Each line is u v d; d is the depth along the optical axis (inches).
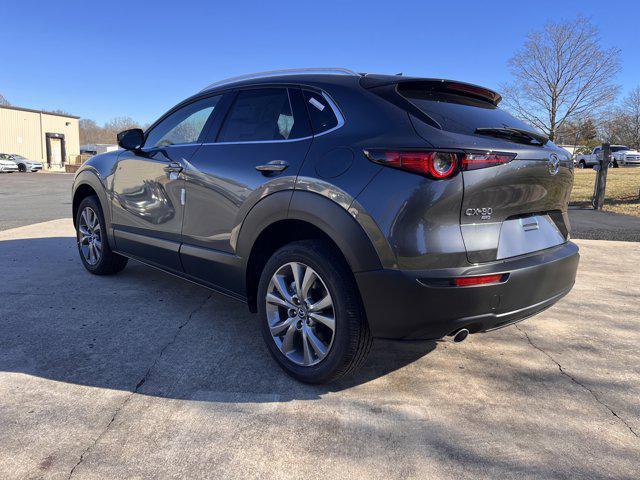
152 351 121.3
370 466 80.0
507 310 94.6
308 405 98.1
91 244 185.8
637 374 115.4
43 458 79.8
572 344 132.6
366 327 97.0
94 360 115.3
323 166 99.3
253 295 121.5
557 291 106.7
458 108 106.5
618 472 79.8
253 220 112.8
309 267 101.5
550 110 880.9
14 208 438.0
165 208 143.4
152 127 161.5
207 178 126.3
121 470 77.6
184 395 100.7
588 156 1168.8
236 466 79.2
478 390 106.2
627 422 94.8
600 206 405.4
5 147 1547.7
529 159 97.3
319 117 107.6
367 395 102.9
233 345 126.1
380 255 89.8
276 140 114.0
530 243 102.7
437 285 87.5
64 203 492.7
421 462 81.2
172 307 154.0
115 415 92.6
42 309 148.9
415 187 87.1
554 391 106.6
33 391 100.4
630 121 1471.5
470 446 85.9
